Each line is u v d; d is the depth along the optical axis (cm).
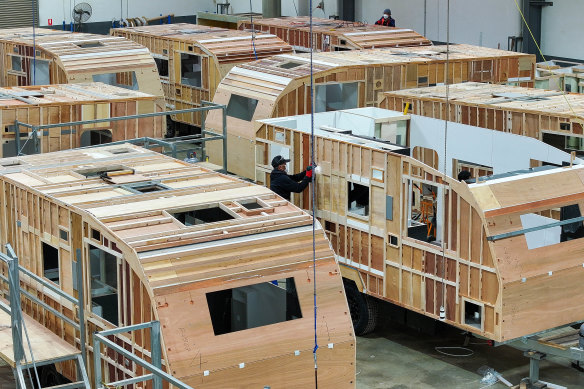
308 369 1091
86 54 2334
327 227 1536
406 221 1387
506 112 1773
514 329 1277
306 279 1105
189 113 2716
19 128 1778
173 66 2742
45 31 2758
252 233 1123
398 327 1580
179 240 1087
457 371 1401
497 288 1260
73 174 1359
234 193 1264
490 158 1625
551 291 1299
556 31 3200
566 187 1334
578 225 1343
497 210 1262
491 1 3312
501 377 1371
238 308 1162
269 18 3391
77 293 1200
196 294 1046
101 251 1196
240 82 2181
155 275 1041
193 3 4081
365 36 2719
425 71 2248
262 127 1677
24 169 1391
